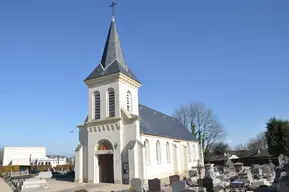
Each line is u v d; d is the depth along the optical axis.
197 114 65.75
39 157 89.12
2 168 58.34
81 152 29.30
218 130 65.44
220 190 20.81
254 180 24.72
